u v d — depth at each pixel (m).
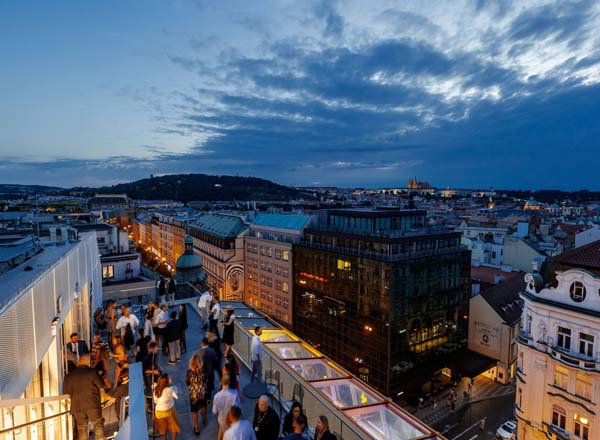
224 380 12.41
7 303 10.34
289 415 12.21
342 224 81.62
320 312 78.94
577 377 34.78
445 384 69.81
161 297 31.56
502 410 60.03
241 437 9.86
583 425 34.06
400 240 63.81
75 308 21.23
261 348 16.88
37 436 11.98
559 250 97.00
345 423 11.38
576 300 35.03
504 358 68.69
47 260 17.09
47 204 100.12
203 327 25.02
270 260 95.38
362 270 67.19
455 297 71.06
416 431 12.15
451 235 71.12
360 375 68.62
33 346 12.33
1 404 8.67
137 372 13.54
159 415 12.66
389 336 61.81
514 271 91.19
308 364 16.58
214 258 111.06
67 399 12.66
